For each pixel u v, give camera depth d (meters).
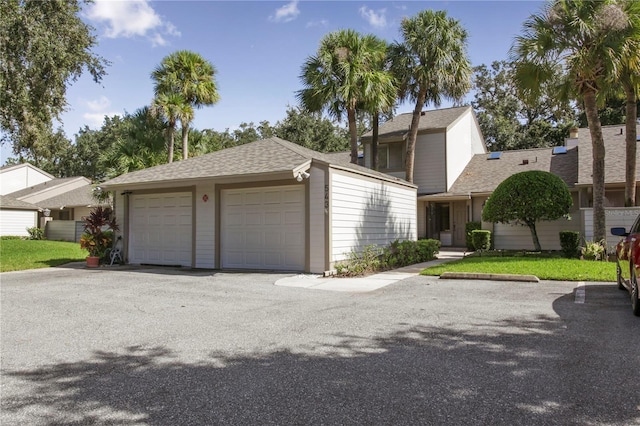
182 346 4.94
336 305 7.21
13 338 5.38
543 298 7.55
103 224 14.81
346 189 12.24
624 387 3.55
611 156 18.53
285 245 12.04
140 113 20.52
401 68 19.59
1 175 39.03
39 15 16.62
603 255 12.60
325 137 40.53
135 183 13.34
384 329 5.57
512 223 16.92
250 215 12.57
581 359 4.28
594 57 11.94
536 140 35.78
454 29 19.50
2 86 16.17
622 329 5.42
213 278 10.77
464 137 24.23
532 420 3.00
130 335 5.46
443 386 3.63
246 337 5.27
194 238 13.40
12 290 9.24
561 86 13.35
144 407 3.31
